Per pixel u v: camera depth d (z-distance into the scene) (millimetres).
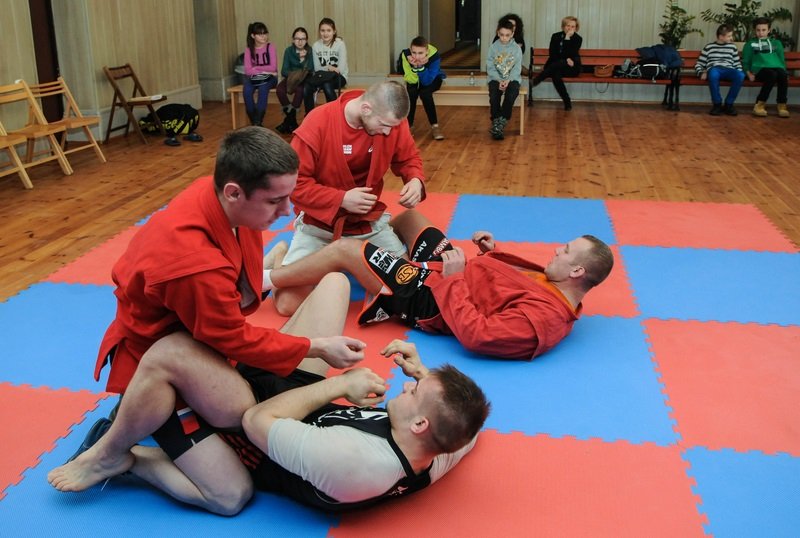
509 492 2293
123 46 7848
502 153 7031
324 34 8258
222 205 2004
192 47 9383
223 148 1906
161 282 1942
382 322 3400
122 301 2133
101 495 2295
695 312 3523
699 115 9117
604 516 2195
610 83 10125
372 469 2020
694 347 3188
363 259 3275
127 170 6324
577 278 3068
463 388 2029
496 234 4633
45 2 7102
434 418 2008
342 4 10070
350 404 2693
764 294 3730
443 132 8086
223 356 2135
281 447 2033
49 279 3904
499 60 7707
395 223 3883
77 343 3207
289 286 3414
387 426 2115
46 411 2701
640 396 2818
